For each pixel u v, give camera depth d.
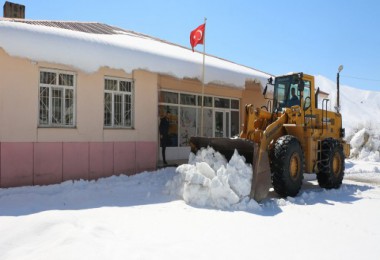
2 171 7.78
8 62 8.16
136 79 10.40
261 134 7.46
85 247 3.89
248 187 6.52
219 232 4.70
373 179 11.20
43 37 8.05
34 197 6.70
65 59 8.29
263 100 15.21
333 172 8.70
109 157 9.45
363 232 4.84
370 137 19.25
